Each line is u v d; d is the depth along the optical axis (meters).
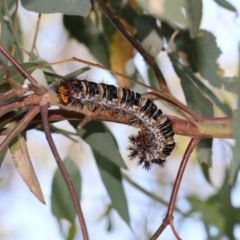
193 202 0.82
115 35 0.74
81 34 0.73
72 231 0.75
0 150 0.58
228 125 0.62
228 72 0.82
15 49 0.70
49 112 0.62
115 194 0.73
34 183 0.62
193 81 0.71
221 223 0.80
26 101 0.59
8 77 0.58
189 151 0.62
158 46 0.70
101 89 0.61
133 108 0.62
